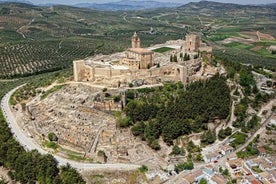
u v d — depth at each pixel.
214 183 166.75
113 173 180.00
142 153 197.12
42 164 178.88
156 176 175.12
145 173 179.12
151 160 191.50
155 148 198.62
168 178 174.50
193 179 169.88
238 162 185.25
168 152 198.38
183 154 195.25
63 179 169.50
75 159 193.12
